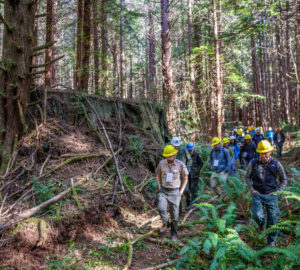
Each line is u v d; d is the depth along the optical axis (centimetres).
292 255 311
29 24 541
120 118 804
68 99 712
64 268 341
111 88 1147
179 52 2039
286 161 1199
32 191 470
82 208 452
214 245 339
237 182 566
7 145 532
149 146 803
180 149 598
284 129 2192
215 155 649
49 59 971
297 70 1466
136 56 3127
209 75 1777
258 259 349
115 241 433
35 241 363
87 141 668
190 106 1361
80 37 1057
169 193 452
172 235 451
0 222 383
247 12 1584
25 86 547
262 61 2933
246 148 959
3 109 539
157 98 1191
